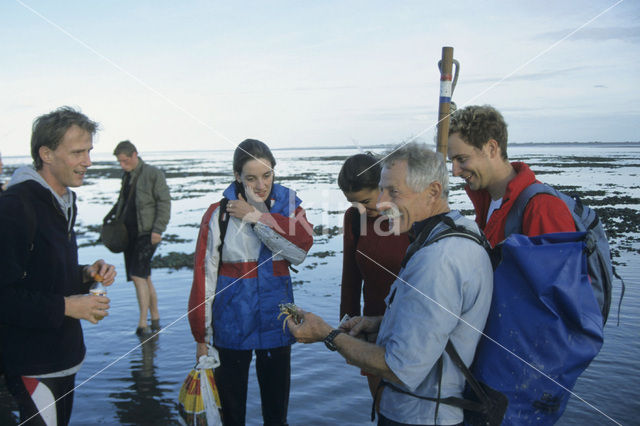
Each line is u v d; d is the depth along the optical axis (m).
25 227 2.39
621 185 20.03
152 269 9.11
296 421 3.65
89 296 2.59
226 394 3.21
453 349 1.81
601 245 2.21
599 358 4.44
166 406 3.92
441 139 2.92
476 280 1.77
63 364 2.61
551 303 1.69
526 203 2.32
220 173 46.16
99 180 42.59
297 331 2.14
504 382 1.73
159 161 96.88
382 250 2.88
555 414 1.73
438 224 1.93
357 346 1.95
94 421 3.69
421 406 1.89
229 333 3.15
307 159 72.62
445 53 2.99
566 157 47.56
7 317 2.39
